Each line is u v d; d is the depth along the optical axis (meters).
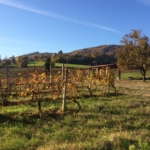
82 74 17.14
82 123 8.55
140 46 40.72
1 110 10.77
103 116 9.62
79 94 15.77
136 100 13.73
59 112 10.12
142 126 8.46
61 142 6.61
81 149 5.95
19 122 8.60
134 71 66.00
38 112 9.95
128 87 24.44
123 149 6.07
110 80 16.95
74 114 9.81
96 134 7.39
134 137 6.93
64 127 8.04
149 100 13.96
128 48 41.91
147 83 34.16
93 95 15.73
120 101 13.29
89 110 10.73
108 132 7.61
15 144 6.37
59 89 11.48
